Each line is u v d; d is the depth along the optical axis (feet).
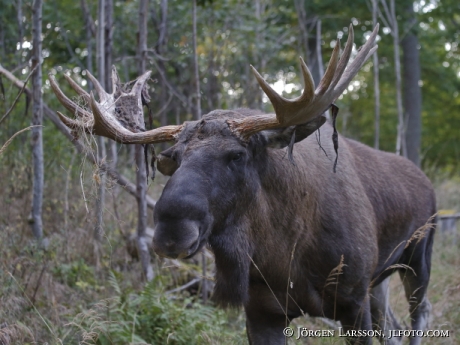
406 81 95.50
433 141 131.54
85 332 24.54
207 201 19.98
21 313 27.25
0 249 30.19
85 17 46.68
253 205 21.98
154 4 59.36
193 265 37.04
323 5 86.38
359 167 27.99
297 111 20.45
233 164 20.93
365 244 24.91
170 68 58.90
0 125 37.40
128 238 37.29
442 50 125.18
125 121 23.93
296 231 23.36
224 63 63.10
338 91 20.67
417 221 31.04
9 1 45.16
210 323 30.60
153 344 27.89
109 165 30.50
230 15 64.39
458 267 37.35
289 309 24.58
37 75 32.09
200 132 21.29
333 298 24.58
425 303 32.35
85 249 35.42
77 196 38.78
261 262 23.03
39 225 32.96
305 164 24.00
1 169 37.11
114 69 25.66
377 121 62.49
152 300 29.53
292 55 84.79
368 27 94.84
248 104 62.64
